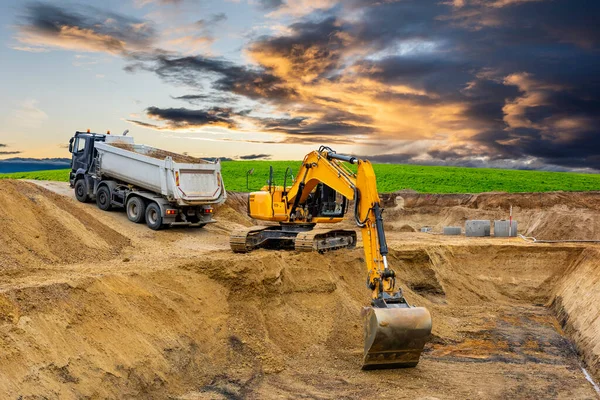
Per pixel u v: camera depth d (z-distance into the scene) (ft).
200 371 40.98
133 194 74.13
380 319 41.19
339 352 49.29
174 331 41.91
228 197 120.57
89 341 35.53
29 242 51.80
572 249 83.76
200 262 50.03
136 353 37.32
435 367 48.88
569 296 70.85
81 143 82.02
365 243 46.70
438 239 99.96
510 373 48.75
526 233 122.11
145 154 81.76
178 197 70.95
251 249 63.46
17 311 33.50
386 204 157.79
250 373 42.73
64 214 61.93
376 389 41.83
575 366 51.65
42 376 30.96
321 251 61.93
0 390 28.32
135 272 44.98
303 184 61.21
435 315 64.85
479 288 80.74
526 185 204.03
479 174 242.99
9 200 55.83
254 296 49.85
